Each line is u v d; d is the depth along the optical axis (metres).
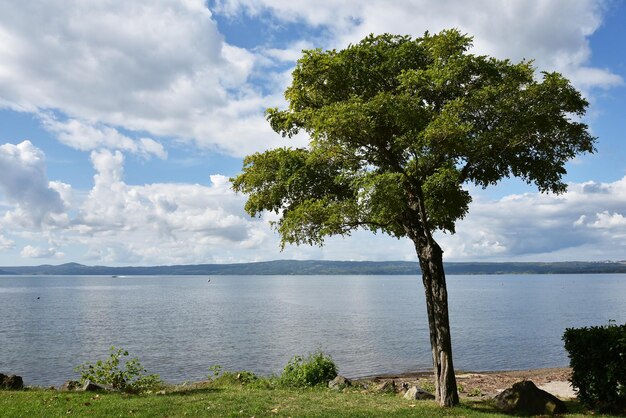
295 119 16.80
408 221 15.35
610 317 74.00
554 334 53.34
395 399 15.97
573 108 13.77
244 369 33.97
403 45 14.90
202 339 49.78
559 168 15.38
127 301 121.19
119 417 12.84
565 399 16.11
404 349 42.59
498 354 40.12
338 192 16.84
